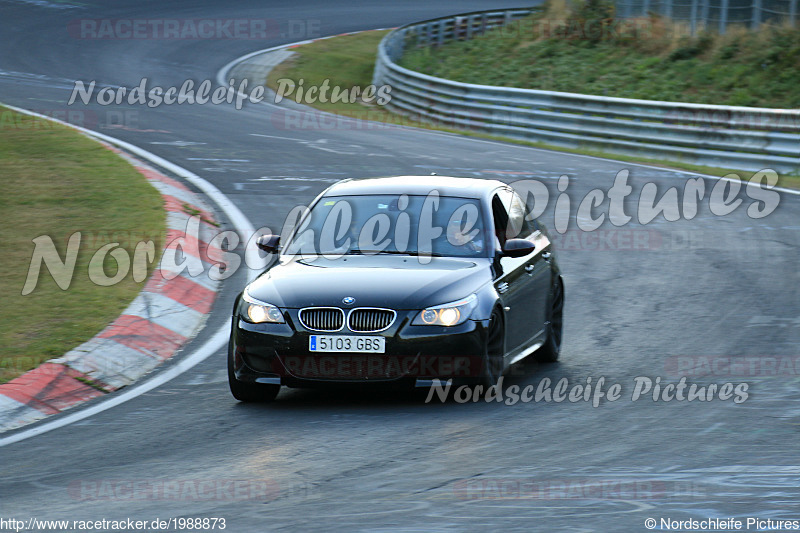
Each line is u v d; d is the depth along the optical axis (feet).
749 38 352.90
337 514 58.18
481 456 69.82
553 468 66.49
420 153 242.37
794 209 186.09
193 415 84.28
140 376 99.09
